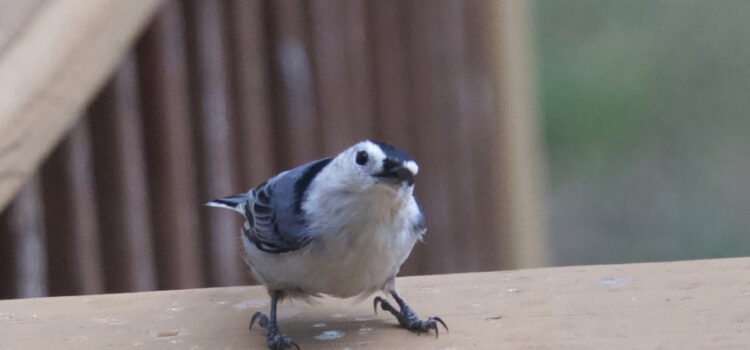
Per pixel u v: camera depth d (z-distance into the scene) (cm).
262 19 1035
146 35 923
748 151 2147
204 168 976
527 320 615
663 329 594
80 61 738
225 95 984
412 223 616
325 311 665
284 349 600
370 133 1148
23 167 711
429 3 1216
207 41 970
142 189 925
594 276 693
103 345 596
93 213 897
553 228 2012
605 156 2164
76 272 876
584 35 2347
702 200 2033
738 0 2339
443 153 1233
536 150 1485
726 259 721
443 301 656
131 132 912
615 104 2209
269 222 621
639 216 2028
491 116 1294
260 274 639
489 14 1278
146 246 927
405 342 602
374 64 1164
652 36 2323
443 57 1230
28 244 855
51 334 611
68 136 873
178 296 682
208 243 979
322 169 630
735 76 2250
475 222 1270
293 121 1055
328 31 1083
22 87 703
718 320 605
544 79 2241
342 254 595
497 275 710
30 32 722
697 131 2166
